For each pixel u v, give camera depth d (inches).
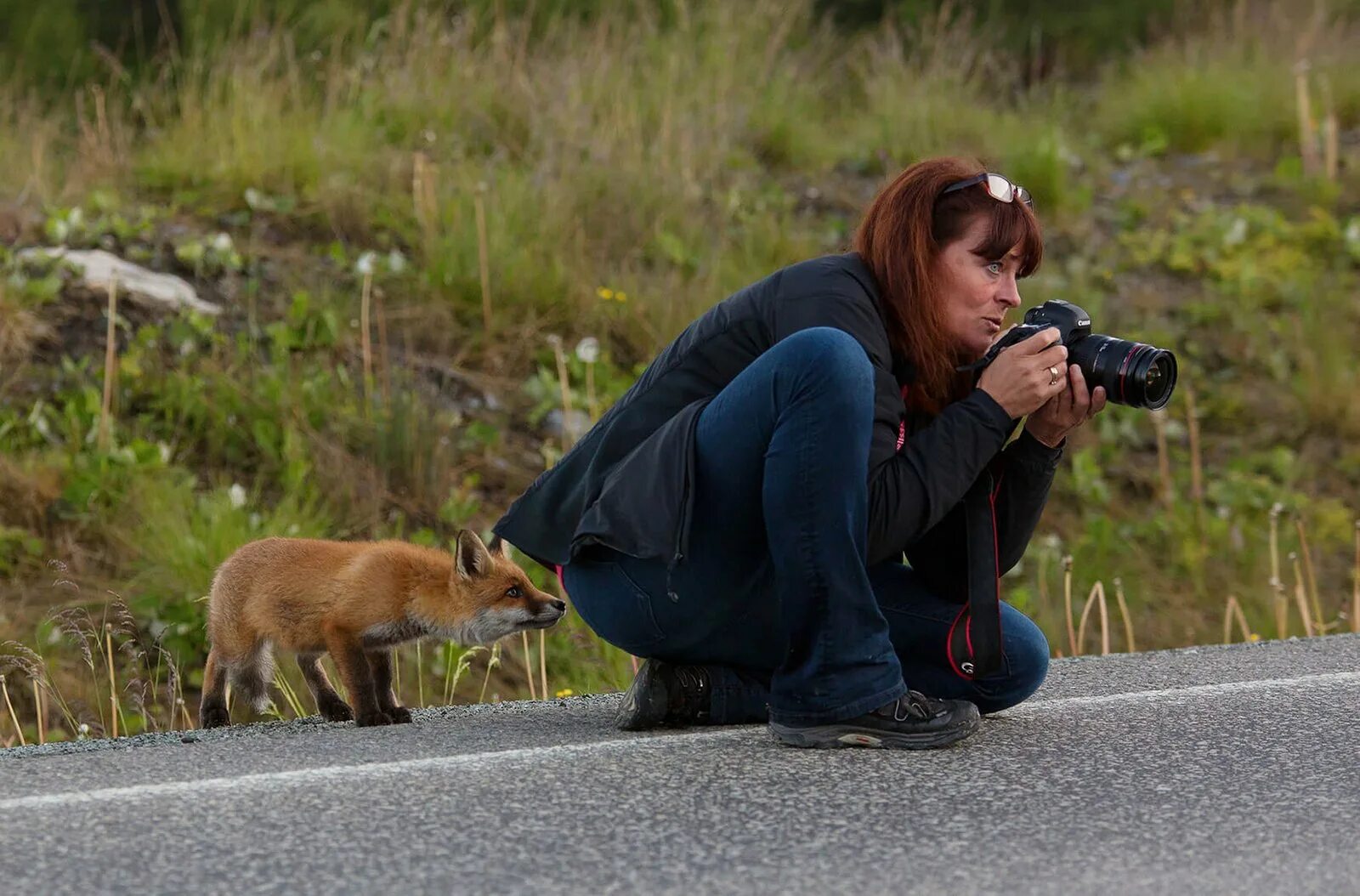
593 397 1214.3
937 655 529.0
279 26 1636.3
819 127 1790.1
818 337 459.2
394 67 1652.3
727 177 1614.2
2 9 1866.4
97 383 1090.7
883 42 2073.1
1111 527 1237.1
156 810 425.4
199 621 918.4
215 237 1279.5
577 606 521.7
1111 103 1952.5
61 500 997.2
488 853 387.2
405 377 1178.6
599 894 358.0
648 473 479.5
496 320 1274.6
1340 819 423.8
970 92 1902.1
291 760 492.4
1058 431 501.0
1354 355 1470.2
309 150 1425.9
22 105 1631.4
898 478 473.1
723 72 1772.9
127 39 1918.1
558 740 523.8
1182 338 1469.0
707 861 381.4
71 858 383.9
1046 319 501.7
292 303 1228.5
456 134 1557.6
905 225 495.2
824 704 481.1
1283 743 511.8
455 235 1347.2
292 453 1063.6
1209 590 1211.2
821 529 462.9
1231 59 2015.3
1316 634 1082.7
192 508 1001.5
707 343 498.3
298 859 381.7
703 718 540.7
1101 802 436.1
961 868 379.2
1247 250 1588.3
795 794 438.3
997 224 494.0
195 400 1089.4
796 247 1487.5
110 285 1160.8
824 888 363.6
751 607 504.7
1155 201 1690.5
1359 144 1820.9
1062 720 546.6
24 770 483.8
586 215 1453.0
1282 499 1307.8
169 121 1518.2
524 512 527.5
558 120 1573.6
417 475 1088.2
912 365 502.3
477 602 627.5
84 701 869.2
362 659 609.6
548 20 1889.8
